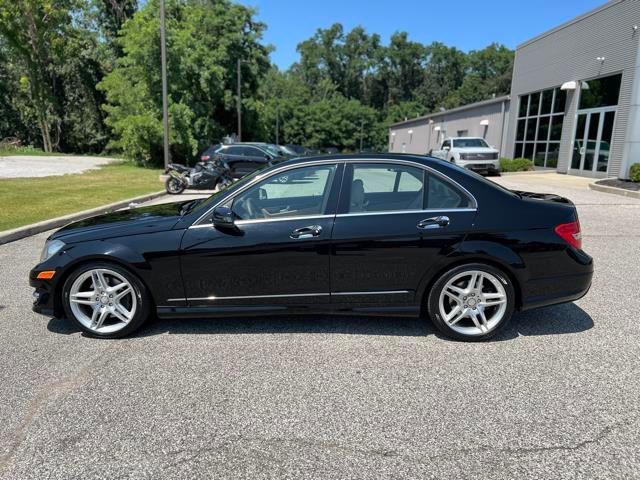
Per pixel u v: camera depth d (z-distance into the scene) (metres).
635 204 10.95
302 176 3.88
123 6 35.59
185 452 2.47
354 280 3.76
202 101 27.78
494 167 19.92
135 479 2.28
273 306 3.83
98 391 3.07
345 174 3.85
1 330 4.08
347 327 4.10
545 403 2.90
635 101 15.55
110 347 3.73
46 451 2.48
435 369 3.35
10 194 12.44
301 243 3.71
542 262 3.70
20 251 6.91
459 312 3.78
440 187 3.79
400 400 2.95
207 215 3.82
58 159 28.59
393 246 3.69
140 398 2.98
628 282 5.32
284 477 2.29
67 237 3.89
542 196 4.21
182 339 3.87
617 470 2.31
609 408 2.84
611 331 3.99
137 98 25.05
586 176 18.41
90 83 37.69
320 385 3.14
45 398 2.98
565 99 19.83
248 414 2.81
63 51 35.31
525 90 23.27
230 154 17.66
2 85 38.31
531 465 2.36
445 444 2.53
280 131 72.00
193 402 2.94
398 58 93.31
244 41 37.62
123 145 25.05
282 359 3.51
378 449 2.49
